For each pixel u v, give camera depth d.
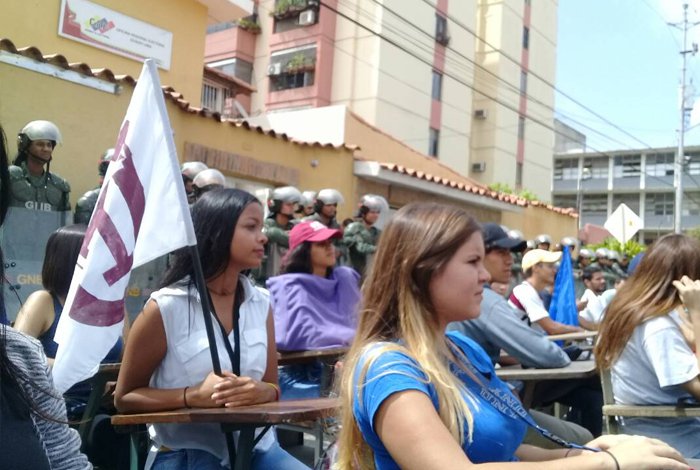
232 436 2.60
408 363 1.75
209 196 2.86
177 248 2.64
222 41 29.28
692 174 46.72
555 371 3.88
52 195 6.10
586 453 1.85
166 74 11.84
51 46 10.02
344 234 9.03
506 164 33.12
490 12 33.00
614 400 3.56
